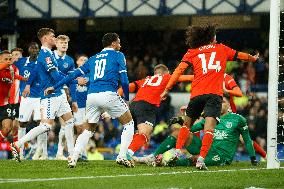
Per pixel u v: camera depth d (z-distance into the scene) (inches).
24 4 1593.3
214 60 653.3
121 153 695.7
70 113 830.5
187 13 1545.3
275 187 522.3
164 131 1514.5
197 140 722.2
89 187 505.4
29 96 930.1
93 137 1503.4
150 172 633.0
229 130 743.1
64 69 848.9
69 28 1892.2
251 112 1509.6
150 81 744.3
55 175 600.1
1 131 834.2
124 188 503.2
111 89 670.5
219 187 514.6
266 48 1878.7
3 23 1549.0
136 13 1563.7
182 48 1892.2
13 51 965.2
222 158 736.3
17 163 754.8
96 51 1895.9
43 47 761.0
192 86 663.8
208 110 645.3
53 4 1589.6
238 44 1894.7
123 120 693.9
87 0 1581.0
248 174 604.4
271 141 692.1
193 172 622.5
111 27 1925.4
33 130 773.9
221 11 1531.7
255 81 1749.5
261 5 1510.8
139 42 1916.8
